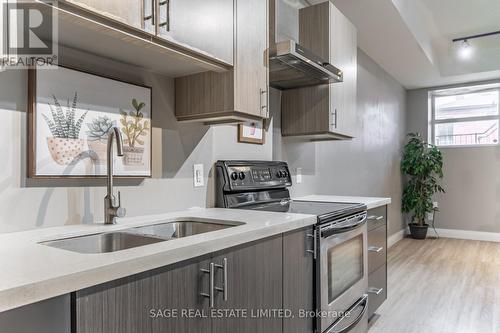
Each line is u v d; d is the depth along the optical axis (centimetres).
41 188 124
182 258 99
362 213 228
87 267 77
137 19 116
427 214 602
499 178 559
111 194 136
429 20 422
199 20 143
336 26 270
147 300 90
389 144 540
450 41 479
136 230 140
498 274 378
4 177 115
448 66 534
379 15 329
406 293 324
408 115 630
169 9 128
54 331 74
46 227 125
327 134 271
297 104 276
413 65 488
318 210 200
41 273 73
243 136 224
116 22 110
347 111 291
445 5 384
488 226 566
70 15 102
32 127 121
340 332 194
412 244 535
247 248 128
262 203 224
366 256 238
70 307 74
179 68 161
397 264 421
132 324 86
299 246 163
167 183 173
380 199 279
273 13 231
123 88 151
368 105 453
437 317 272
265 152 248
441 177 566
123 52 137
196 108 172
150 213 164
